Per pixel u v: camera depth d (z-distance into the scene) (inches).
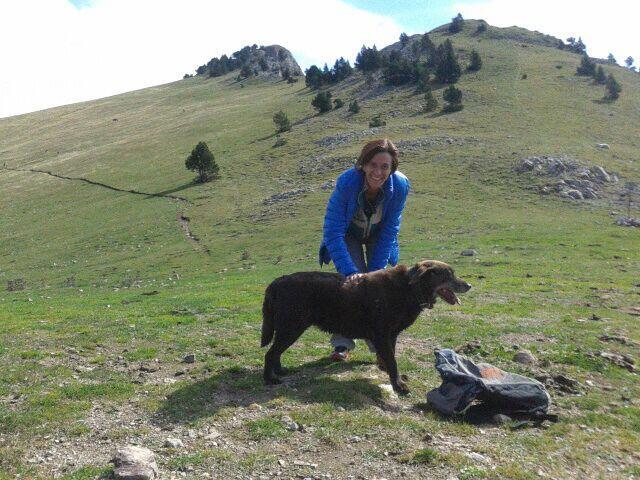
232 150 3390.7
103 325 476.4
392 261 343.6
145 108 6309.1
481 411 264.7
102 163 3838.6
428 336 422.0
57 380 296.4
